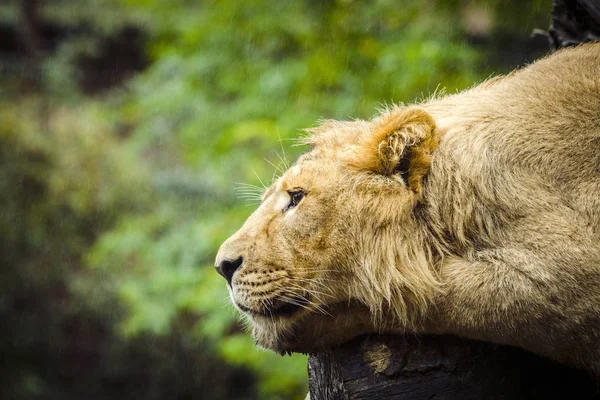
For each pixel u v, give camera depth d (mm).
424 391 5480
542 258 5027
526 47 13648
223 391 19391
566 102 5406
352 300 5699
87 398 19750
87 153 20703
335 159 5754
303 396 13211
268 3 13406
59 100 26297
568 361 5184
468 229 5348
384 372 5523
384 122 5688
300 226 5672
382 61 12422
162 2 14547
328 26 13234
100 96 29047
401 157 5590
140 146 17766
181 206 17625
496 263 5172
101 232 20141
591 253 4945
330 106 12828
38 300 19859
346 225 5617
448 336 5520
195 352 19328
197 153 13883
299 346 5855
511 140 5332
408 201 5523
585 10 7789
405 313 5488
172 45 14336
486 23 14500
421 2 13102
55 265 19812
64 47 29141
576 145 5238
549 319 4996
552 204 5145
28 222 19828
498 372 5438
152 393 19500
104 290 19547
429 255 5469
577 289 4934
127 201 20188
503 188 5250
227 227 13312
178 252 14094
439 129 5656
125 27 30375
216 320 12875
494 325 5160
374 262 5551
